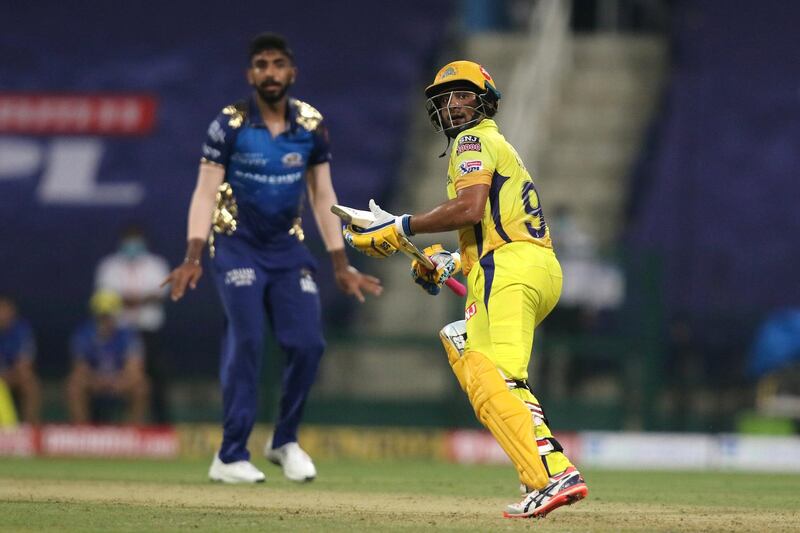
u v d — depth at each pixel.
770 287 53.50
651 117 61.41
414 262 17.56
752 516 17.92
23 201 59.59
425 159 60.88
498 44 65.00
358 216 16.73
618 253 43.44
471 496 22.11
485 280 16.45
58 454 39.66
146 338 45.25
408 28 65.00
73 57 64.25
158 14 65.56
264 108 23.61
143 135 61.62
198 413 46.00
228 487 23.31
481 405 16.06
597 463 38.22
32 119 62.19
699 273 53.78
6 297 44.47
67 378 46.50
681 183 56.12
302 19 65.31
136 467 32.78
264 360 42.75
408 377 43.75
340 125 61.56
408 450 39.94
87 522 15.81
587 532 14.74
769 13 61.12
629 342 43.22
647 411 43.09
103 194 59.72
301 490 22.92
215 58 64.19
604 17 66.69
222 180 23.62
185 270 22.97
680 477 31.67
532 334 16.61
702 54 60.44
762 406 43.72
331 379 43.91
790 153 57.22
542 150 59.81
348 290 24.73
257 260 23.77
